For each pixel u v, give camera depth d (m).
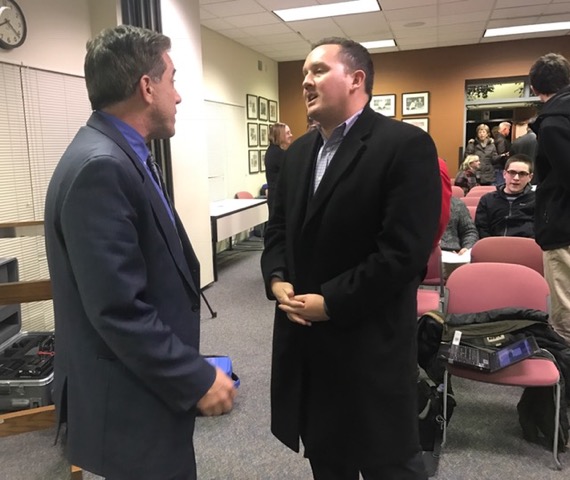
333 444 1.25
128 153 0.93
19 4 3.28
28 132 3.45
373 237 1.16
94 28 3.93
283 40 6.89
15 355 2.36
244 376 2.80
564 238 2.22
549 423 2.04
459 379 2.73
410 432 1.23
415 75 8.10
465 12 5.83
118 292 0.84
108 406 0.95
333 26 6.26
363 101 1.22
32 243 3.58
